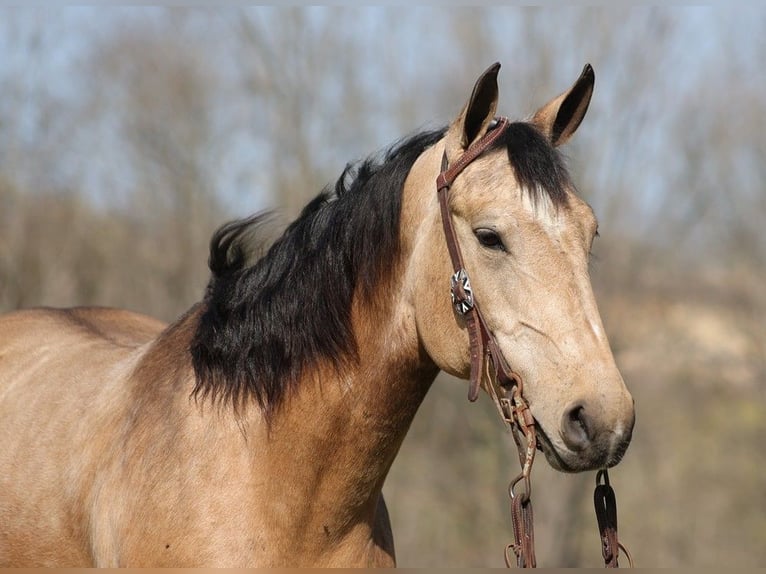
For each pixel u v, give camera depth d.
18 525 7.36
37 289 27.69
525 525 5.63
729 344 37.50
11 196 26.94
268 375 6.35
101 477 6.80
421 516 31.69
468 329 5.75
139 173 33.22
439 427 32.22
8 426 7.85
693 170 34.59
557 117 6.46
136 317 9.84
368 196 6.39
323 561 6.43
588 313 5.49
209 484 6.24
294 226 6.73
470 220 5.75
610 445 5.23
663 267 34.59
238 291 6.71
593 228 5.78
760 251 35.12
